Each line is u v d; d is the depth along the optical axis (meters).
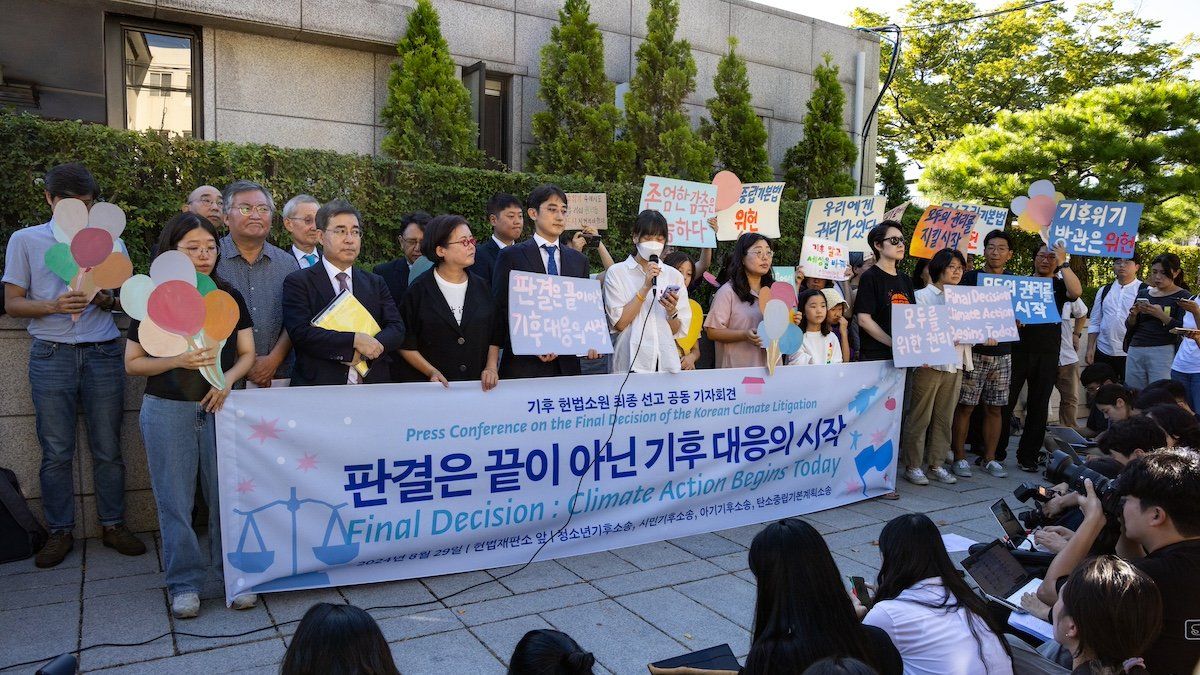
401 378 4.77
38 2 7.61
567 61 9.16
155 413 3.77
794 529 2.48
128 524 5.03
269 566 3.98
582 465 4.86
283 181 6.43
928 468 7.21
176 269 3.67
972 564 3.60
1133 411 5.10
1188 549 2.65
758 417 5.61
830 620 2.37
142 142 5.67
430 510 4.38
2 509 4.51
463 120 8.38
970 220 8.01
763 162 10.20
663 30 9.58
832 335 6.46
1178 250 15.03
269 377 4.41
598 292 4.96
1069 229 8.09
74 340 4.52
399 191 7.12
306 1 8.12
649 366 5.18
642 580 4.55
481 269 5.49
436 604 4.11
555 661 2.06
